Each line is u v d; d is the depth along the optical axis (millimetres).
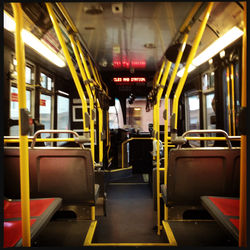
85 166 2535
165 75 3322
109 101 7156
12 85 3693
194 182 2572
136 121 14820
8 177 2576
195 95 6355
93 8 2434
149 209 4402
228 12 2900
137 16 2691
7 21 2863
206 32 3566
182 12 2594
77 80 2607
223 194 2594
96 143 6359
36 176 2549
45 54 4133
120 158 7379
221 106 4602
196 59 4645
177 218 2709
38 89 4727
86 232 2443
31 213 1984
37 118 4695
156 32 3246
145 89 6703
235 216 1910
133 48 4176
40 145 4066
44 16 3256
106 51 4340
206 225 2596
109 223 3740
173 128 2475
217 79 4672
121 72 6383
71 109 6770
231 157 2506
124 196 5246
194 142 6477
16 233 1671
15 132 3729
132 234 3336
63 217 2898
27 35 3312
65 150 2488
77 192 2596
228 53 4039
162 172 3631
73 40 2738
